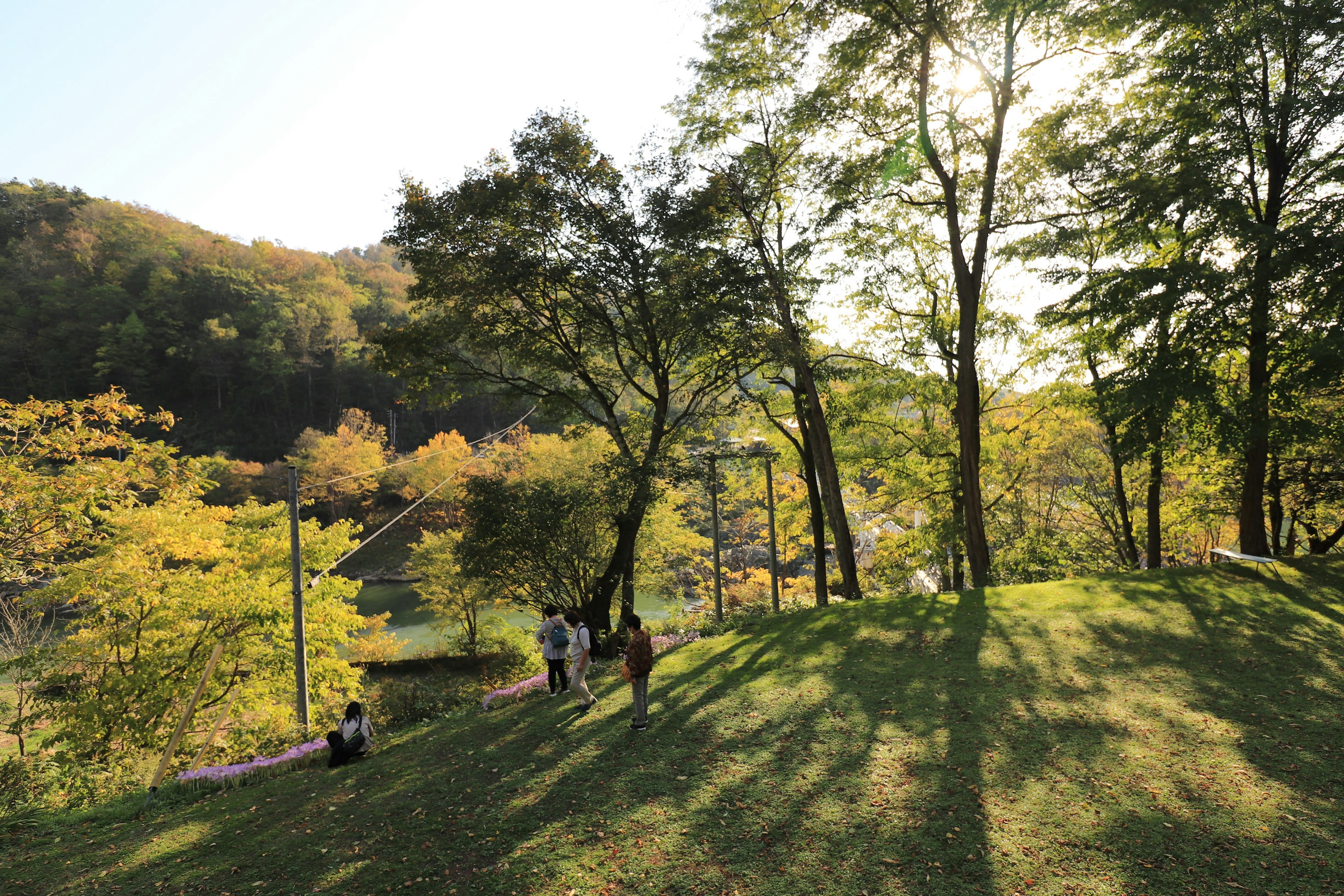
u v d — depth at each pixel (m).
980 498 16.88
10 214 106.56
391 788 8.05
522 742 8.99
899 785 6.80
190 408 84.81
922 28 15.84
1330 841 5.33
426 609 35.16
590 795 7.12
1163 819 5.85
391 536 65.44
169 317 88.44
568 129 17.69
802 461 23.19
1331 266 12.53
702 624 16.94
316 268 117.62
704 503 39.88
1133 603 12.71
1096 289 15.37
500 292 17.20
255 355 83.94
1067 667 9.94
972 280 17.09
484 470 56.72
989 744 7.59
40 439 12.77
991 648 11.09
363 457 64.12
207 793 9.25
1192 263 14.03
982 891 5.07
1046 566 22.64
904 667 10.60
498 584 17.69
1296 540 22.86
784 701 9.47
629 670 8.88
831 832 6.03
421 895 5.55
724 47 18.14
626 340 19.06
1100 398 16.38
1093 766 6.88
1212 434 15.19
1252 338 15.09
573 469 34.06
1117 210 15.91
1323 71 14.26
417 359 20.00
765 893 5.23
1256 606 11.81
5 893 6.39
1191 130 15.25
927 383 20.25
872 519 27.36
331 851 6.52
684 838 6.12
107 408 13.91
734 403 20.77
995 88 16.69
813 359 19.64
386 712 14.05
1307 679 8.70
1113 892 4.95
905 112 17.67
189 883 6.22
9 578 12.88
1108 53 16.31
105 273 95.12
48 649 15.49
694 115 19.25
